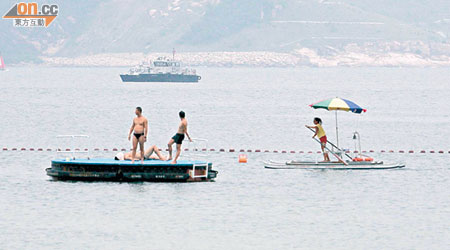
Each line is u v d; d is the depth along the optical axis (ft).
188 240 225.97
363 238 229.25
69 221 248.32
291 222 249.14
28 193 294.05
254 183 322.34
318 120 372.99
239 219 252.83
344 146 515.91
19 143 511.40
